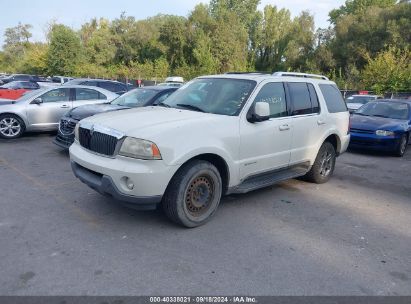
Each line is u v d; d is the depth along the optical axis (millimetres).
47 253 3688
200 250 3877
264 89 5172
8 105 9750
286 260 3756
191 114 4668
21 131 9859
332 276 3498
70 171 6715
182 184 4164
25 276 3277
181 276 3375
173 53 49219
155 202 4031
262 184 5090
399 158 9727
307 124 5816
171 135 4062
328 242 4227
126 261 3594
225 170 4688
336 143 6816
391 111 10703
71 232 4176
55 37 49906
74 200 5164
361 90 31344
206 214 4508
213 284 3275
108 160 4121
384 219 5043
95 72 48094
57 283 3193
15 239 3959
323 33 52438
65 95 10297
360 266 3711
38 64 53875
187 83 5863
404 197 6105
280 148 5363
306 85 6035
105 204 5039
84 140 4559
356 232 4555
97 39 53344
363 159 9352
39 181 6035
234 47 46531
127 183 3965
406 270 3674
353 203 5652
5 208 4816
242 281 3342
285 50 54469
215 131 4445
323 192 6137
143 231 4266
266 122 5086
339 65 46406
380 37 42688
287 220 4824
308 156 6004
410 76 29094
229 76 5496
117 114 4762
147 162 3920
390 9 42594
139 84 41094
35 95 10039
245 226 4555
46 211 4754
